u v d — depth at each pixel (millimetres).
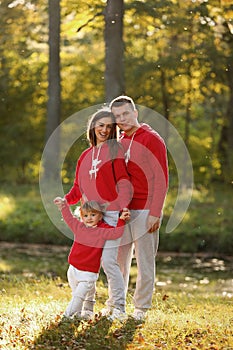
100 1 20734
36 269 17000
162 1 22188
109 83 18844
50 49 24016
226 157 31719
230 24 24297
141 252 8227
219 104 31781
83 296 7965
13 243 22641
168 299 12188
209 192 29359
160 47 27266
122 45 19000
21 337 7270
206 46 25891
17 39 26859
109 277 8070
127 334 7438
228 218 24406
